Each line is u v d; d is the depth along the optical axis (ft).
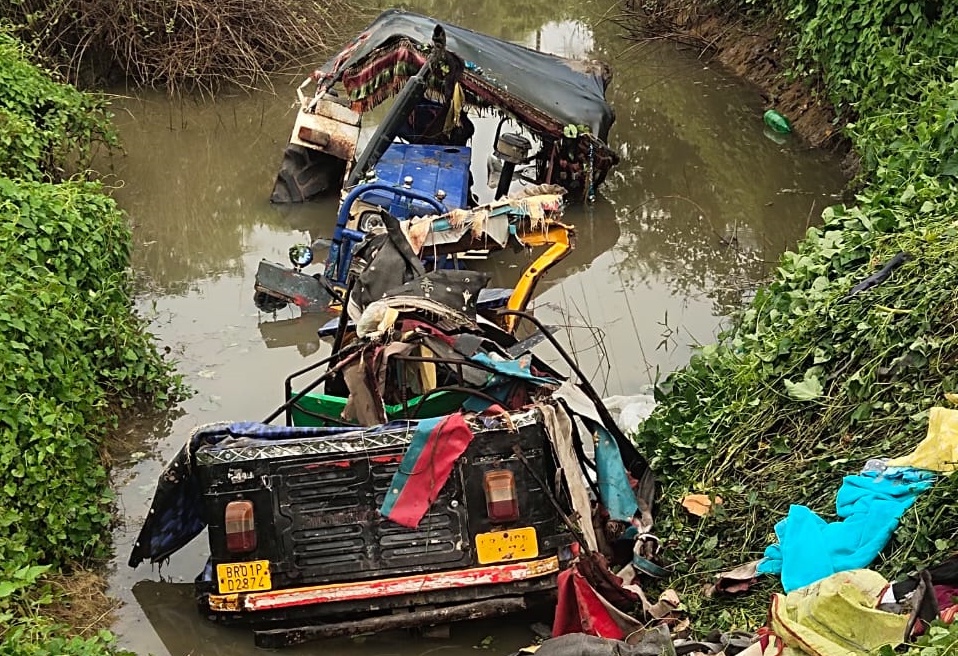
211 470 16.52
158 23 43.01
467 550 16.65
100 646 15.98
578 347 26.61
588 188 33.83
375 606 16.69
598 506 18.25
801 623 13.55
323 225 33.78
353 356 18.63
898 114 30.35
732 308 28.35
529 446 16.71
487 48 34.96
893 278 20.24
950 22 31.65
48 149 31.68
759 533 17.60
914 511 15.51
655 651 13.97
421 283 19.76
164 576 19.04
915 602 13.21
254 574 16.63
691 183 35.96
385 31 33.58
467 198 31.50
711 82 44.29
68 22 42.83
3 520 17.34
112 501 20.83
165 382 24.41
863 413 18.19
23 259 22.97
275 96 43.27
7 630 15.89
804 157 36.73
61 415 19.85
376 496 16.65
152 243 32.50
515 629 17.49
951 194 23.29
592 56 48.26
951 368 17.88
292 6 46.60
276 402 24.27
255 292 27.84
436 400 18.92
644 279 30.30
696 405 20.94
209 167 37.32
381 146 29.48
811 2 38.32
